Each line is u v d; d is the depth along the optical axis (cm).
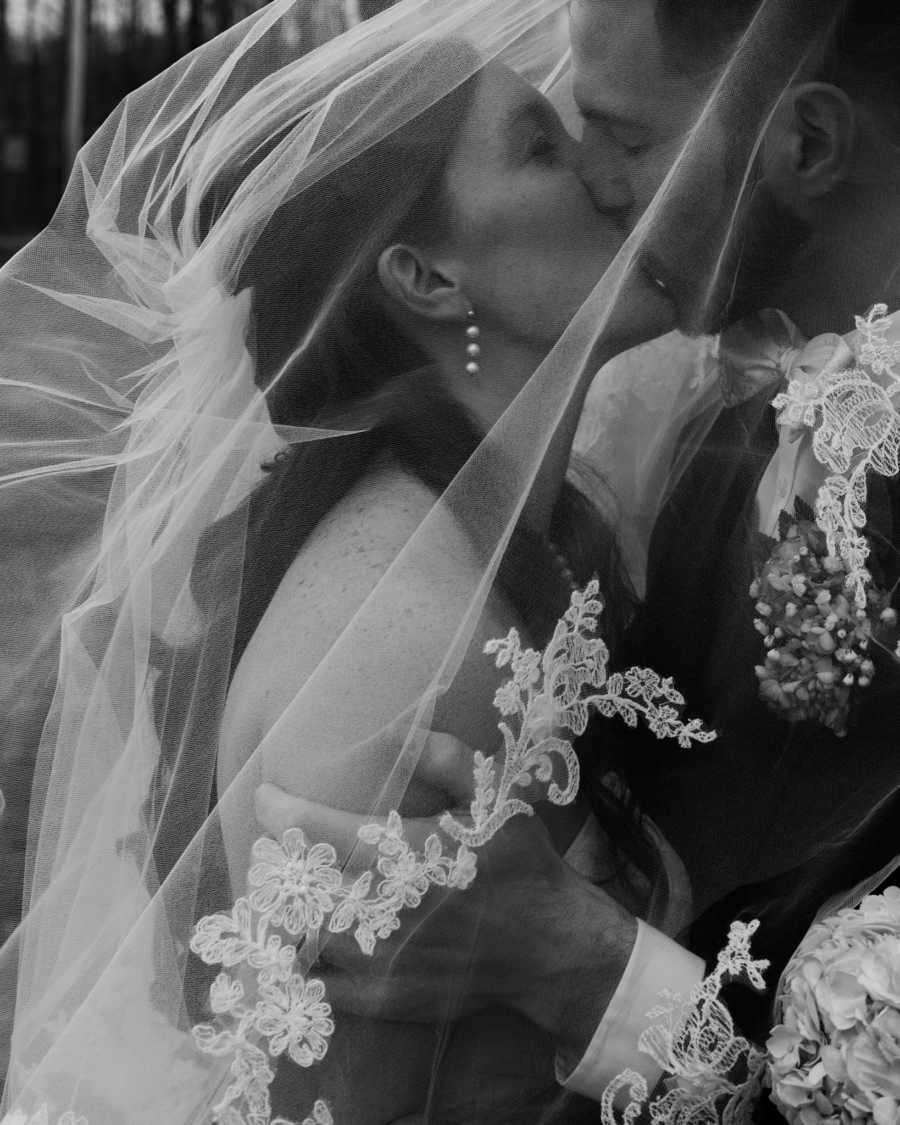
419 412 141
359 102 140
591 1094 136
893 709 145
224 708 138
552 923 133
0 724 147
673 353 155
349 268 141
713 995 133
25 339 153
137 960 129
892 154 147
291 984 122
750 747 144
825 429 143
